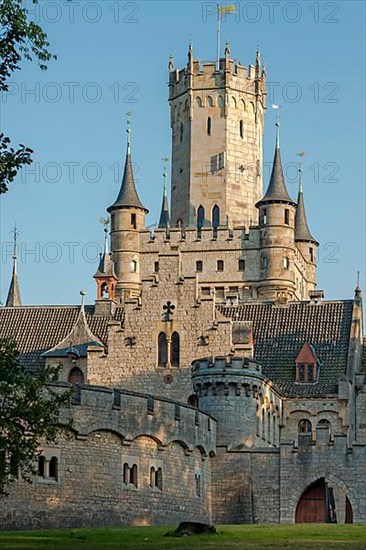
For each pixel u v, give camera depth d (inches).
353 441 5226.4
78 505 4072.3
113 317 5748.0
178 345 5295.3
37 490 3976.4
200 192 7795.3
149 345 5305.1
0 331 5826.8
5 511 3900.1
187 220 7775.6
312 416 5315.0
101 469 4151.1
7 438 3408.0
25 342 5743.1
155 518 4311.0
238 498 4675.2
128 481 4239.7
